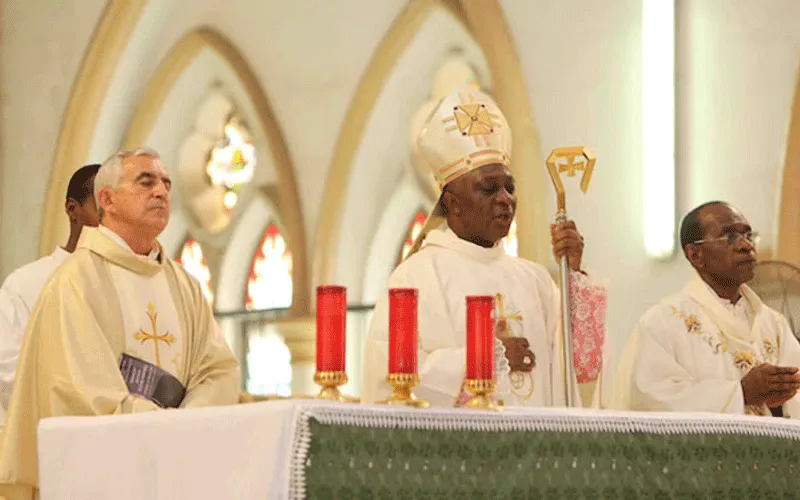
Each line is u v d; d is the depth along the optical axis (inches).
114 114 616.4
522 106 478.6
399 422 146.7
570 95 467.5
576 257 223.0
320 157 560.4
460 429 150.3
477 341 160.1
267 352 573.0
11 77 639.1
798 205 418.0
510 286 225.3
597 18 464.4
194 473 148.2
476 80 529.7
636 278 442.0
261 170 582.6
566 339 218.1
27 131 631.8
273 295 581.3
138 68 612.4
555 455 156.1
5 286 273.3
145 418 156.0
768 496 170.6
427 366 201.6
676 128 441.1
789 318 306.8
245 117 594.6
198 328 227.3
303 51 568.1
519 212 472.4
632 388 253.3
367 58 547.8
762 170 425.1
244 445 143.5
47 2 631.2
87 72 612.4
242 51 586.6
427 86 544.1
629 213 446.0
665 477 163.0
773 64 426.6
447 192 228.4
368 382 205.9
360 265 555.5
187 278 230.7
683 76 442.9
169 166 611.5
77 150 615.5
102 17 609.3
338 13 557.6
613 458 160.1
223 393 224.7
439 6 522.9
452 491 148.3
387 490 144.5
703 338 257.0
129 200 219.9
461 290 221.5
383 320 207.9
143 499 153.4
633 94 450.6
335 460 142.3
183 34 602.2
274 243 585.3
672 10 446.6
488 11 491.2
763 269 310.5
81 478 161.2
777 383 239.1
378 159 552.7
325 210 557.0
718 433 167.9
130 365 213.0
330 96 559.2
